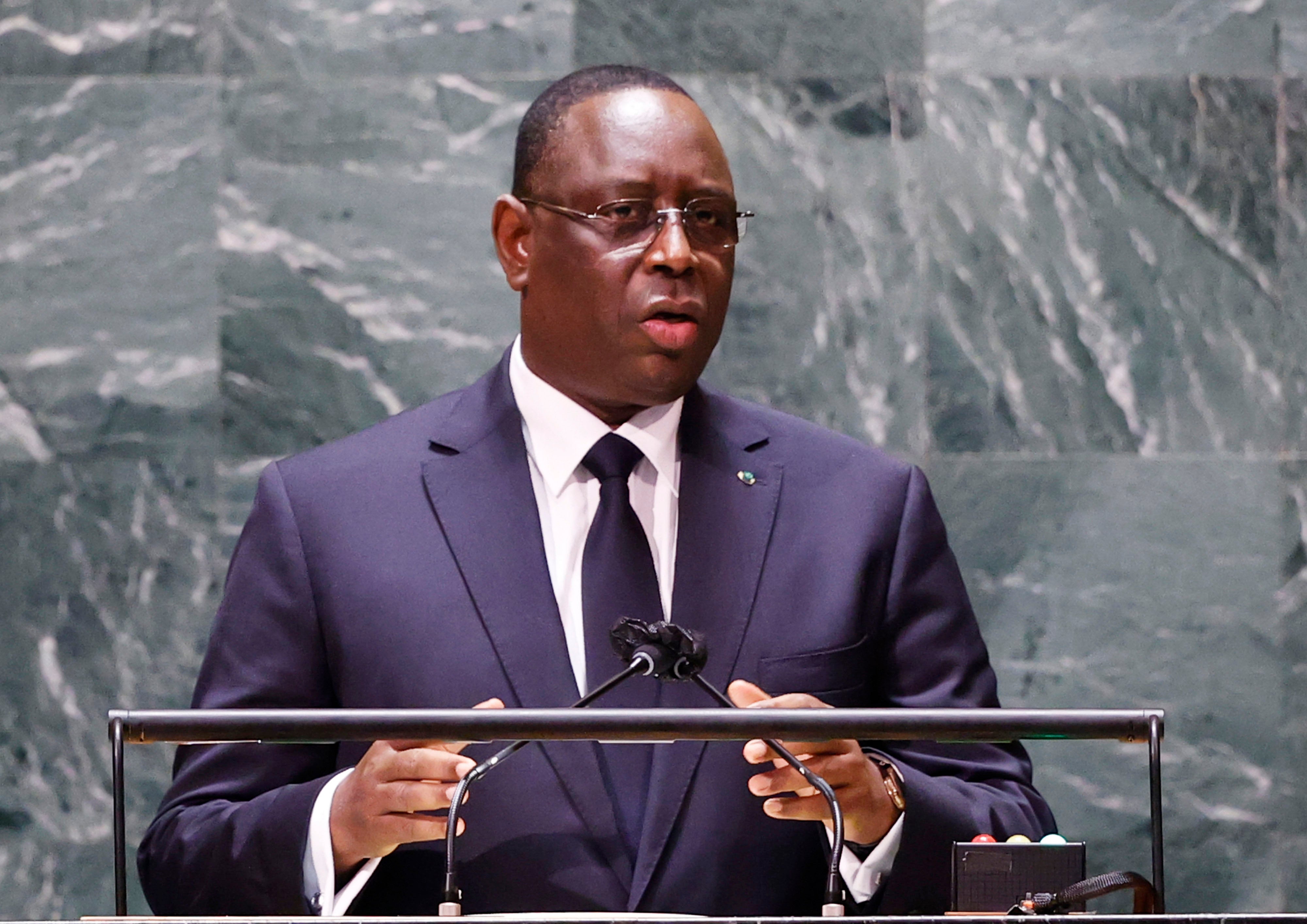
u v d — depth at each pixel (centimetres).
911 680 774
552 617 745
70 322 1199
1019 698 1190
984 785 751
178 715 540
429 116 1214
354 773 643
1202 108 1224
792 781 621
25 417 1194
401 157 1212
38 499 1190
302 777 770
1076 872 580
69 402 1195
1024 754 812
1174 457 1205
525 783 717
